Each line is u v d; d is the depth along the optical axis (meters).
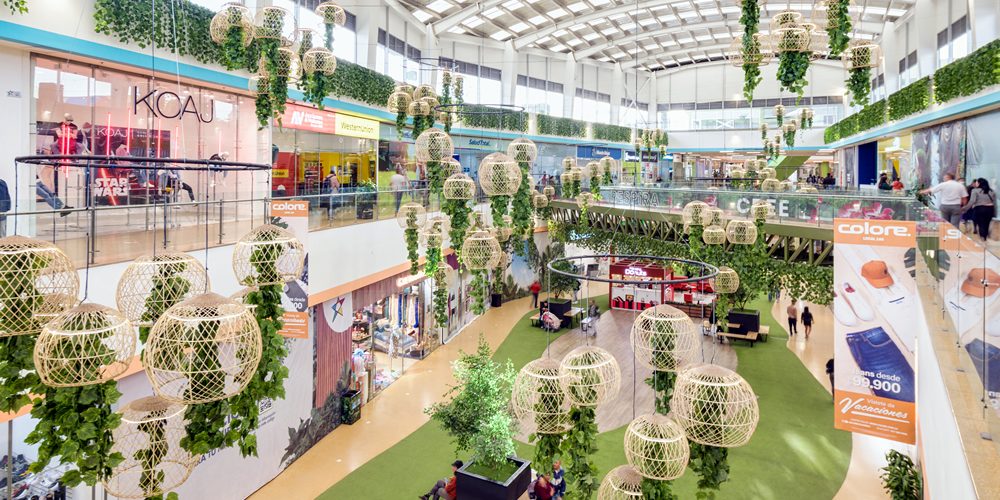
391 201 11.27
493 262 7.73
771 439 8.87
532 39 23.50
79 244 5.17
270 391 4.25
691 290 16.81
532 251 20.31
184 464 3.83
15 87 7.43
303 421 8.64
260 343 3.27
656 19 23.78
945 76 12.57
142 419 3.54
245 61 6.89
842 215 9.60
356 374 10.34
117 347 3.03
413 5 18.98
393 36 19.31
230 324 3.09
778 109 18.53
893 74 20.50
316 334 9.04
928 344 3.90
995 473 2.01
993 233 9.09
